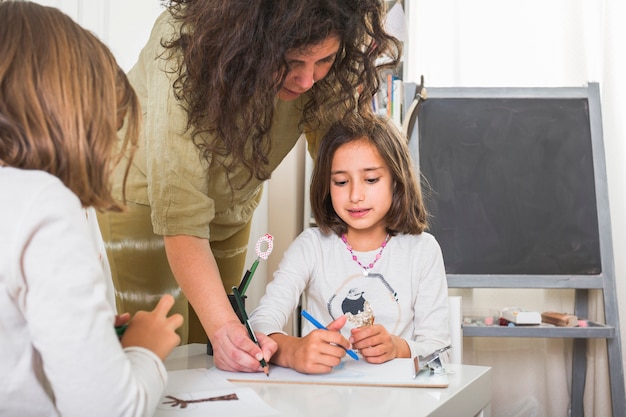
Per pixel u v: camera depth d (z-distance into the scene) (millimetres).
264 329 1117
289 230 2268
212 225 1468
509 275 1915
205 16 1009
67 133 596
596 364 2104
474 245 1945
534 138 2006
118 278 1447
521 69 2262
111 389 543
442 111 2033
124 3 1762
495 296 2215
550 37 2246
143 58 1237
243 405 729
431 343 1213
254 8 966
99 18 1694
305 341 954
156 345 653
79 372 531
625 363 2121
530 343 2193
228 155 1166
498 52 2273
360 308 1310
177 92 1054
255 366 917
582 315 2131
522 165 1988
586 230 1945
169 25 1127
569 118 2016
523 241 1943
